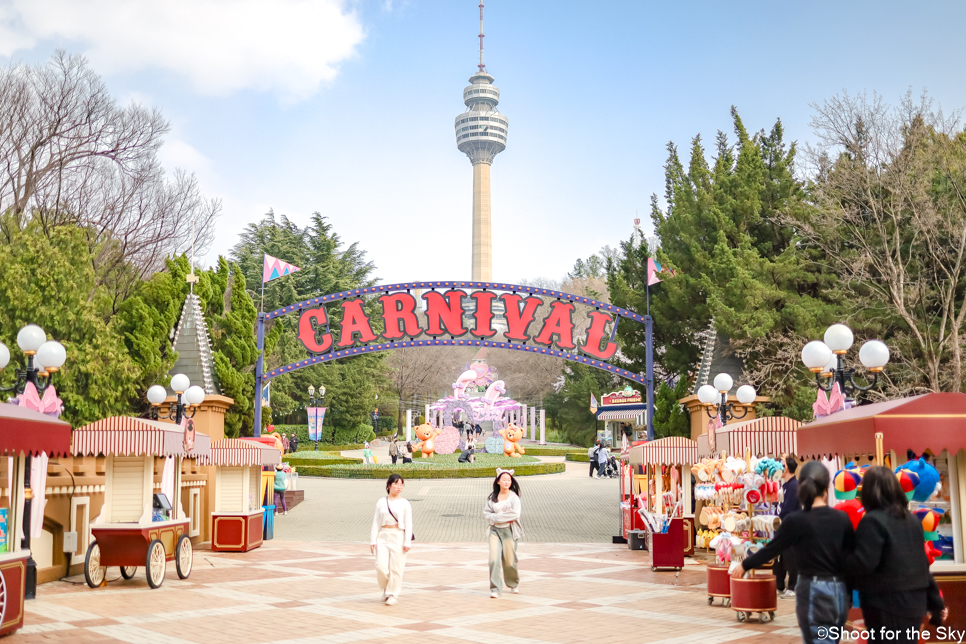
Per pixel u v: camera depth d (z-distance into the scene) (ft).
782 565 21.85
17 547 29.19
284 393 188.24
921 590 18.24
